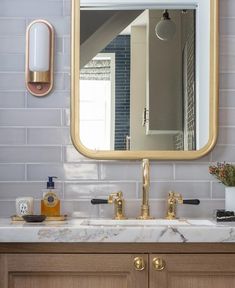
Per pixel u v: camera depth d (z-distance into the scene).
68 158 2.80
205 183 2.80
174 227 2.21
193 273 2.24
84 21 2.83
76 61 2.80
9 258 2.23
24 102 2.82
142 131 2.81
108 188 2.79
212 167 2.70
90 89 2.81
